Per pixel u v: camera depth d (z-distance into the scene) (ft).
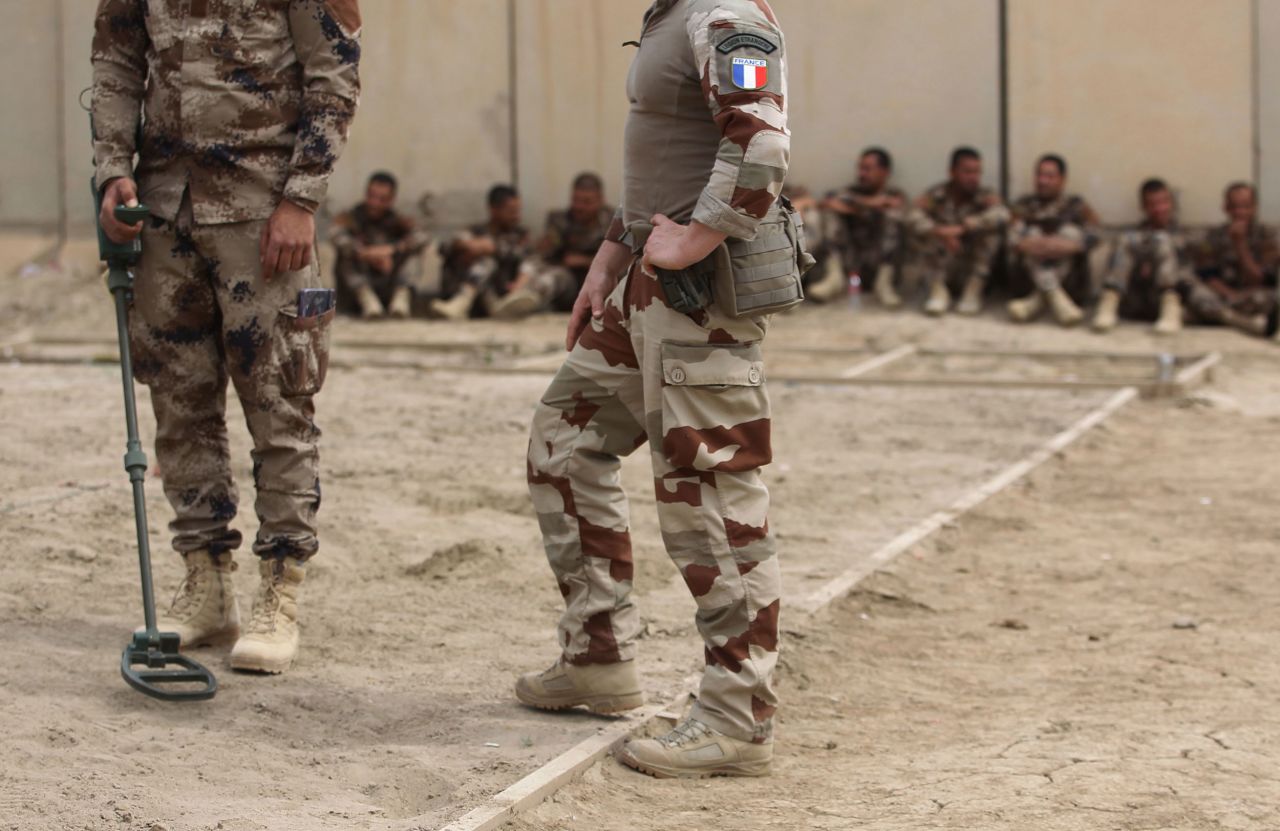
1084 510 22.08
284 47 12.99
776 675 14.40
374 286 45.57
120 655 13.38
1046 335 40.86
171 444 13.69
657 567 17.30
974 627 16.47
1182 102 44.04
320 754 11.46
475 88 48.42
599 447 11.88
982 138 45.57
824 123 46.75
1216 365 35.35
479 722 12.26
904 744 12.73
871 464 24.32
